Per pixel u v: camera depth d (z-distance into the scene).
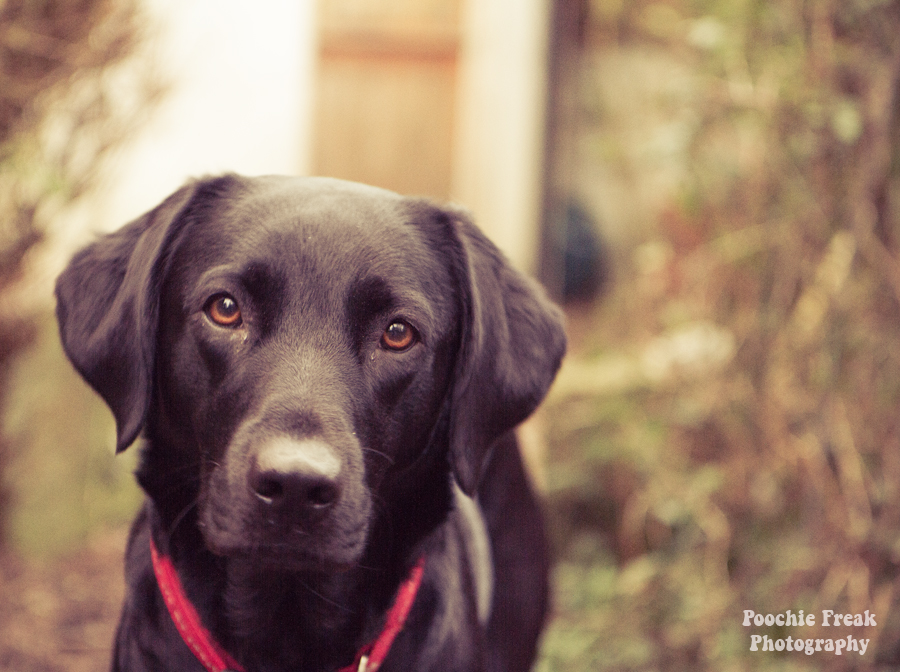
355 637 0.67
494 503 0.83
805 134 0.97
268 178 0.69
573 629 1.03
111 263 0.69
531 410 0.71
